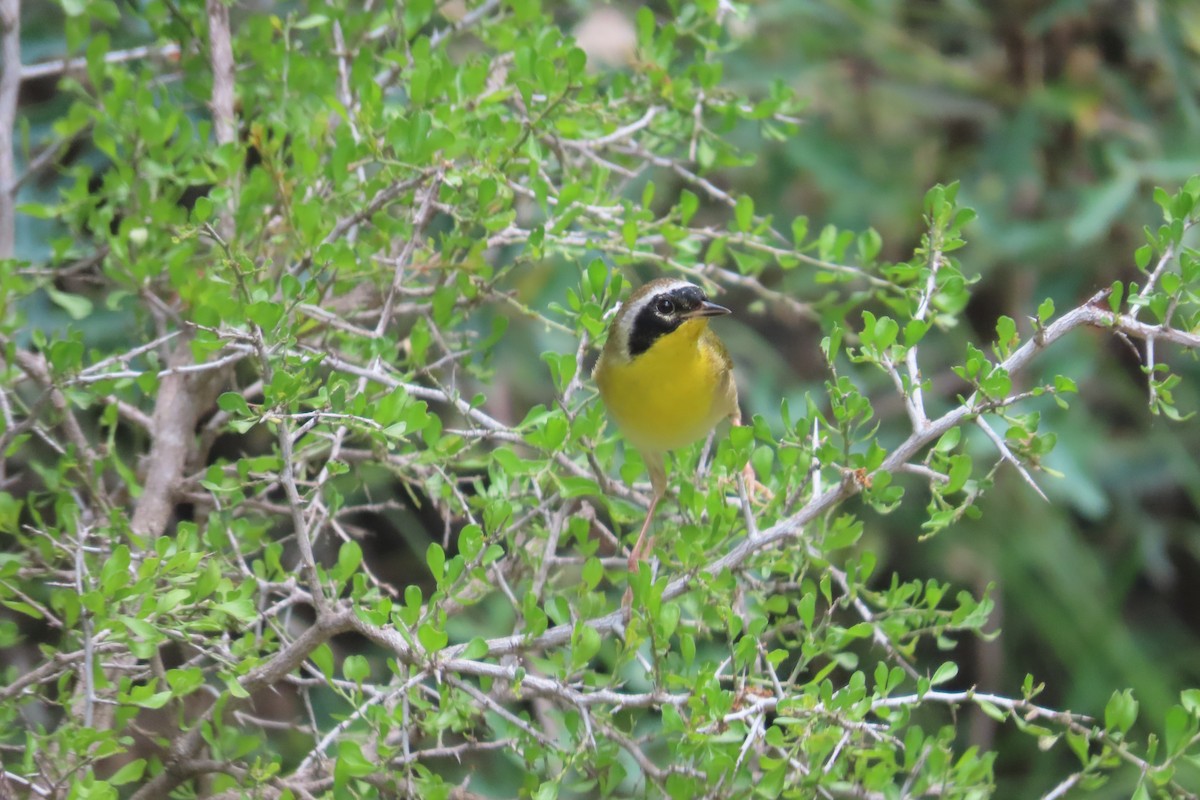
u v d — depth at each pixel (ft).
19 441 24.79
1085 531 47.67
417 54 26.94
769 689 23.49
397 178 25.34
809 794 20.39
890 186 44.86
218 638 24.57
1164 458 46.19
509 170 26.78
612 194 31.60
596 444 26.25
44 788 21.39
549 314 41.16
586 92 27.48
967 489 21.83
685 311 27.40
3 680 27.43
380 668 40.93
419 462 23.79
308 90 28.32
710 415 28.76
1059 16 42.73
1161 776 19.94
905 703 20.62
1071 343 43.88
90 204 27.58
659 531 27.35
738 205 28.53
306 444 25.64
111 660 23.86
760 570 24.79
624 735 21.77
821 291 44.86
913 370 22.24
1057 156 47.19
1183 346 21.49
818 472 23.56
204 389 27.91
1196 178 20.98
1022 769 45.37
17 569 22.71
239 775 22.84
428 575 44.65
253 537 26.17
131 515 28.86
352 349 27.43
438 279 27.48
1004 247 43.29
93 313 36.27
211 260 28.19
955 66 46.83
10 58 28.60
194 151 27.68
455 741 36.35
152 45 31.73
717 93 30.66
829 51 46.26
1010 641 45.83
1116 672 43.11
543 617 21.31
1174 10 43.88
